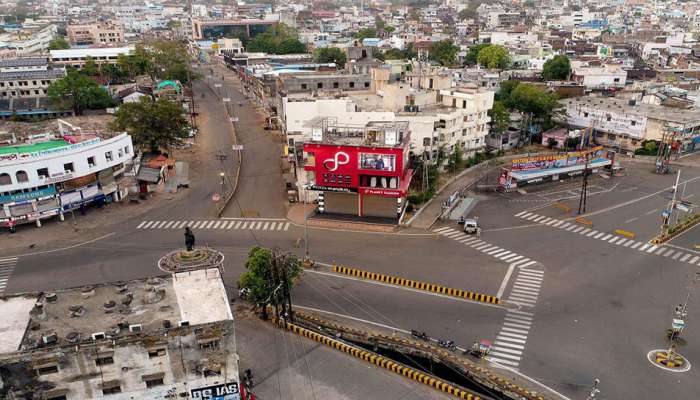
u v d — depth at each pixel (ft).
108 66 607.78
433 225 268.21
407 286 207.41
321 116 320.91
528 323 182.09
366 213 275.39
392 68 485.56
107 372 128.06
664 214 250.78
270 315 186.09
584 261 228.43
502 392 148.36
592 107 424.46
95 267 224.33
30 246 244.42
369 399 146.82
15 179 249.55
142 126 338.34
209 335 131.03
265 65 600.80
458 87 396.37
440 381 151.64
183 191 317.42
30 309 139.74
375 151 257.34
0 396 122.72
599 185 328.70
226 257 232.94
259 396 147.54
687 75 601.62
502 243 246.68
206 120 479.41
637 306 192.44
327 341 170.60
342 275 216.95
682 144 384.27
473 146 370.94
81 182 276.82
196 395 136.67
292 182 318.04
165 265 194.39
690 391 148.87
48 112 468.75
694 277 214.07
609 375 155.53
